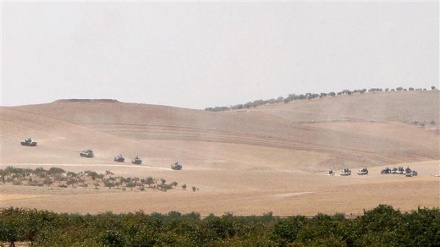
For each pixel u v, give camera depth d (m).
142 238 172.00
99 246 157.75
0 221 191.62
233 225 196.00
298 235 176.50
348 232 175.12
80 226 194.62
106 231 173.00
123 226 188.75
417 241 174.50
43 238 176.25
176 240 172.25
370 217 191.38
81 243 157.88
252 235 174.50
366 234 173.62
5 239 190.25
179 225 192.00
